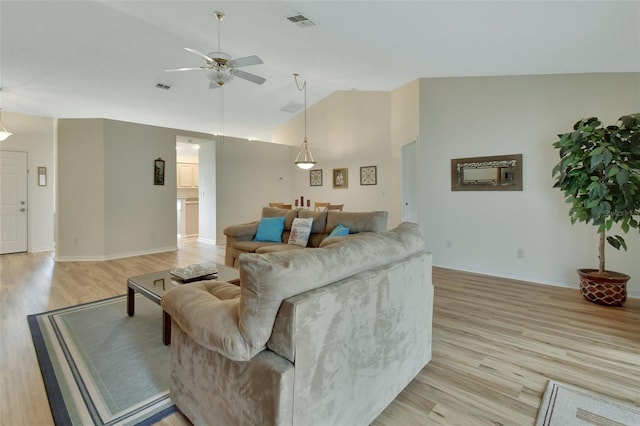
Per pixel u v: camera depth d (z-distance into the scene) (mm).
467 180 4473
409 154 5691
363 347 1501
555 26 2650
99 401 1744
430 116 4734
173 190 6297
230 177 7305
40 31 3916
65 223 5262
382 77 5008
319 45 3916
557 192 3871
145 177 5883
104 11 3662
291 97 7016
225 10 3434
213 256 5734
